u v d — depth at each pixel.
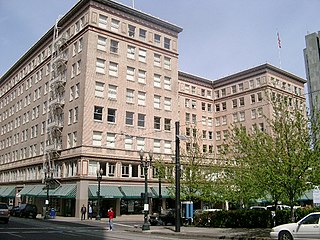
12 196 66.69
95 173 47.72
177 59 60.62
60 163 52.22
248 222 27.11
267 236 20.53
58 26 58.94
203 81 78.25
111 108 50.91
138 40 55.78
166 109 57.31
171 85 58.84
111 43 52.88
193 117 74.62
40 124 62.00
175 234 23.88
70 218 45.38
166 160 53.62
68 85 53.56
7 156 75.62
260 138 24.56
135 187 50.38
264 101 67.88
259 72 70.44
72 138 50.22
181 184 33.91
